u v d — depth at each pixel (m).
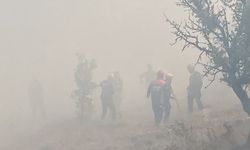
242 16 8.70
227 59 8.98
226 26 9.02
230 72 8.91
